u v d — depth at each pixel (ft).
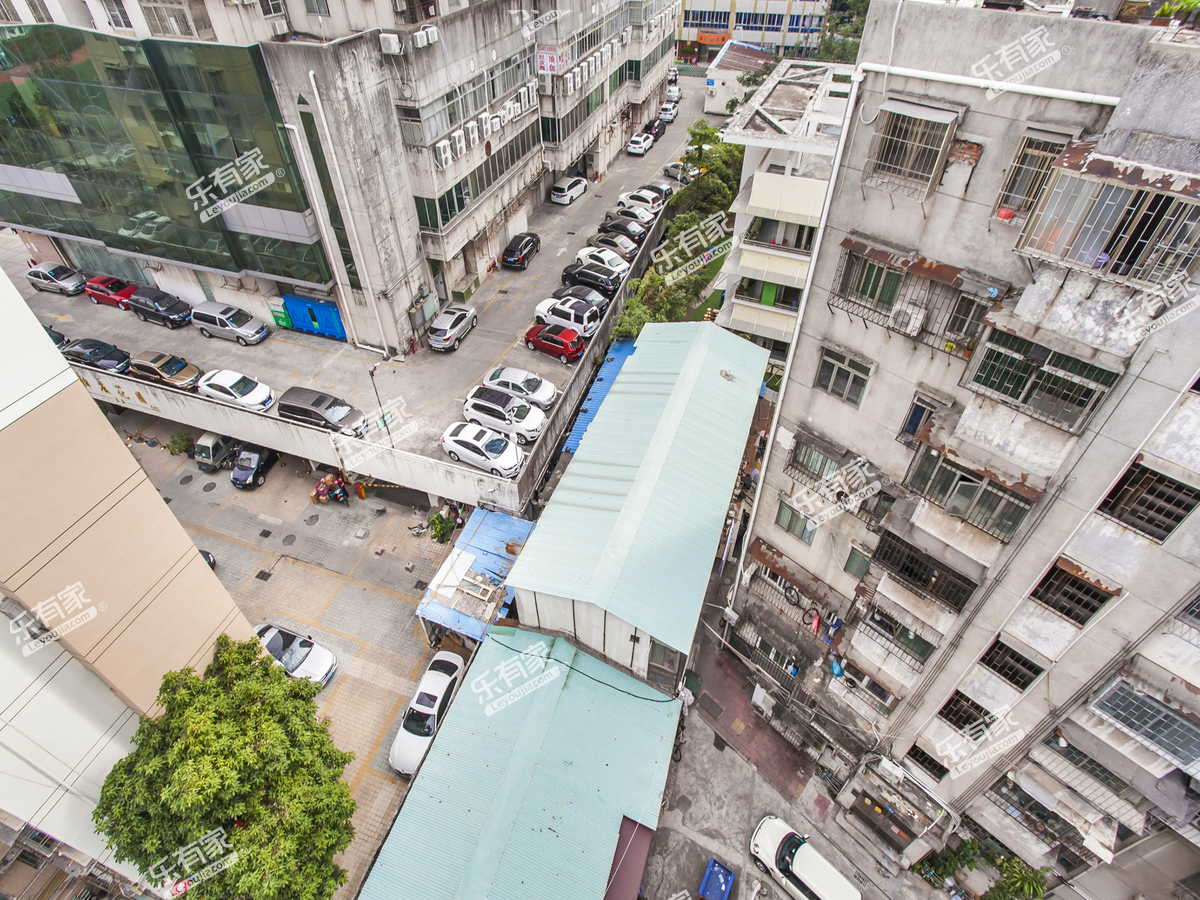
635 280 110.93
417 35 80.74
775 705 64.49
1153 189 26.96
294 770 42.57
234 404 84.69
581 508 61.77
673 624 51.83
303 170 81.97
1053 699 41.68
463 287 109.40
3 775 38.96
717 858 58.03
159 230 92.89
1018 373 35.37
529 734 51.67
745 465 84.64
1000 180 33.30
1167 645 34.86
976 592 42.32
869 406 46.11
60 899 46.88
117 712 45.29
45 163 90.43
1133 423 31.83
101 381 90.74
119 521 41.06
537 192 139.03
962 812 52.85
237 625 52.42
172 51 75.10
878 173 37.76
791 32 214.07
